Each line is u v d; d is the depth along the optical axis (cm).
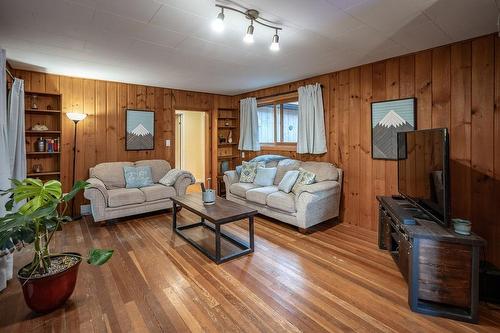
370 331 174
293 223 360
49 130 402
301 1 199
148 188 426
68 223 394
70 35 264
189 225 378
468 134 276
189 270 254
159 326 177
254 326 177
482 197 269
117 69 385
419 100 313
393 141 339
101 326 178
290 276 243
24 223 168
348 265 265
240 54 322
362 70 370
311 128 426
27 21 233
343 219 404
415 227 207
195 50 307
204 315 188
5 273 220
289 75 425
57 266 202
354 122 382
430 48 301
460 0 194
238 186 452
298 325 178
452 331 175
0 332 172
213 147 603
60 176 413
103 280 235
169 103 530
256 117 550
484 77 265
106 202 378
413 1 197
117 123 470
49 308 189
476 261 183
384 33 257
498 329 178
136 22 236
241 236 345
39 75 400
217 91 564
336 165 409
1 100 236
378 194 360
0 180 229
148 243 320
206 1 200
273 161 483
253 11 214
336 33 258
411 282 196
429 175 221
